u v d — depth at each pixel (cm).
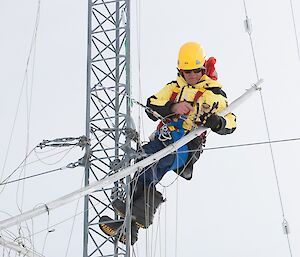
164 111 1894
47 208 1661
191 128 1912
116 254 2200
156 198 2014
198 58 1889
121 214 2041
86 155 2162
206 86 1897
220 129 1862
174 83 1920
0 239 1803
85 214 2250
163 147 1984
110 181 1772
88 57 2427
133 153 2062
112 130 2200
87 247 2225
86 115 2320
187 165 1973
